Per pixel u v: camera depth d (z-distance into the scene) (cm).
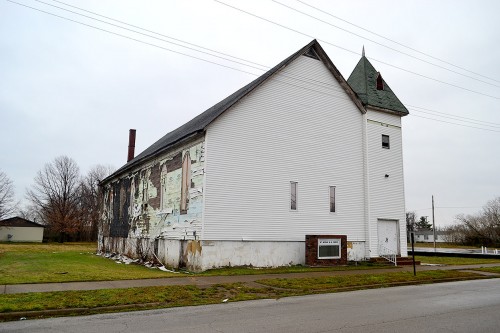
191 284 1441
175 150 2430
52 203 7944
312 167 2402
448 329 823
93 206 8475
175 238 2286
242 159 2145
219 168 2067
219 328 830
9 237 7812
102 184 4322
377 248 2595
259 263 2120
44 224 8900
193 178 2139
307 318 931
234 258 2050
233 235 2061
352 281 1597
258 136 2220
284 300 1218
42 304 1019
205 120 2306
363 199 2602
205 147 2045
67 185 8225
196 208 2069
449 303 1159
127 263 2680
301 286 1462
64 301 1060
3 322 896
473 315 975
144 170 2977
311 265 2184
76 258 2983
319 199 2398
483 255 3469
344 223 2488
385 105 2766
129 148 4697
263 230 2158
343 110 2608
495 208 8106
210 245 1991
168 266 2319
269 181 2219
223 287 1405
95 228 8375
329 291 1415
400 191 2777
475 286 1609
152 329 823
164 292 1248
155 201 2681
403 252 2702
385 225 2681
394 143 2812
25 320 918
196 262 2008
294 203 2308
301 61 2464
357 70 2966
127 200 3338
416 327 839
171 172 2455
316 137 2448
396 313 995
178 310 1045
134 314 990
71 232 7688
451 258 3306
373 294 1359
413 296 1307
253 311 1026
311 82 2486
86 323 884
